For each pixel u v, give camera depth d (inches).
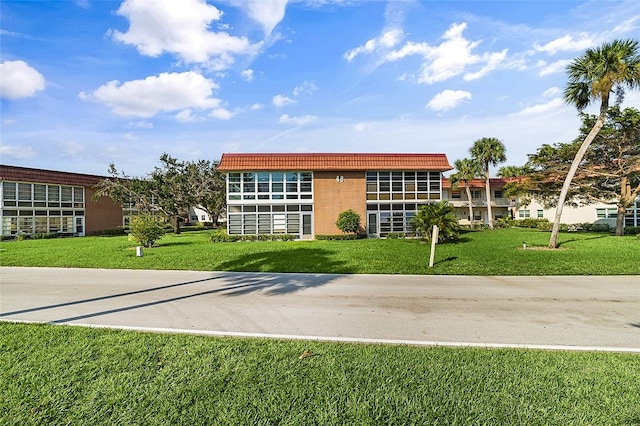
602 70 639.8
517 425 124.4
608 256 588.7
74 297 343.9
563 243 808.3
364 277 446.9
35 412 134.6
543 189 1083.9
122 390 149.5
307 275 461.4
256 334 224.8
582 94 692.1
